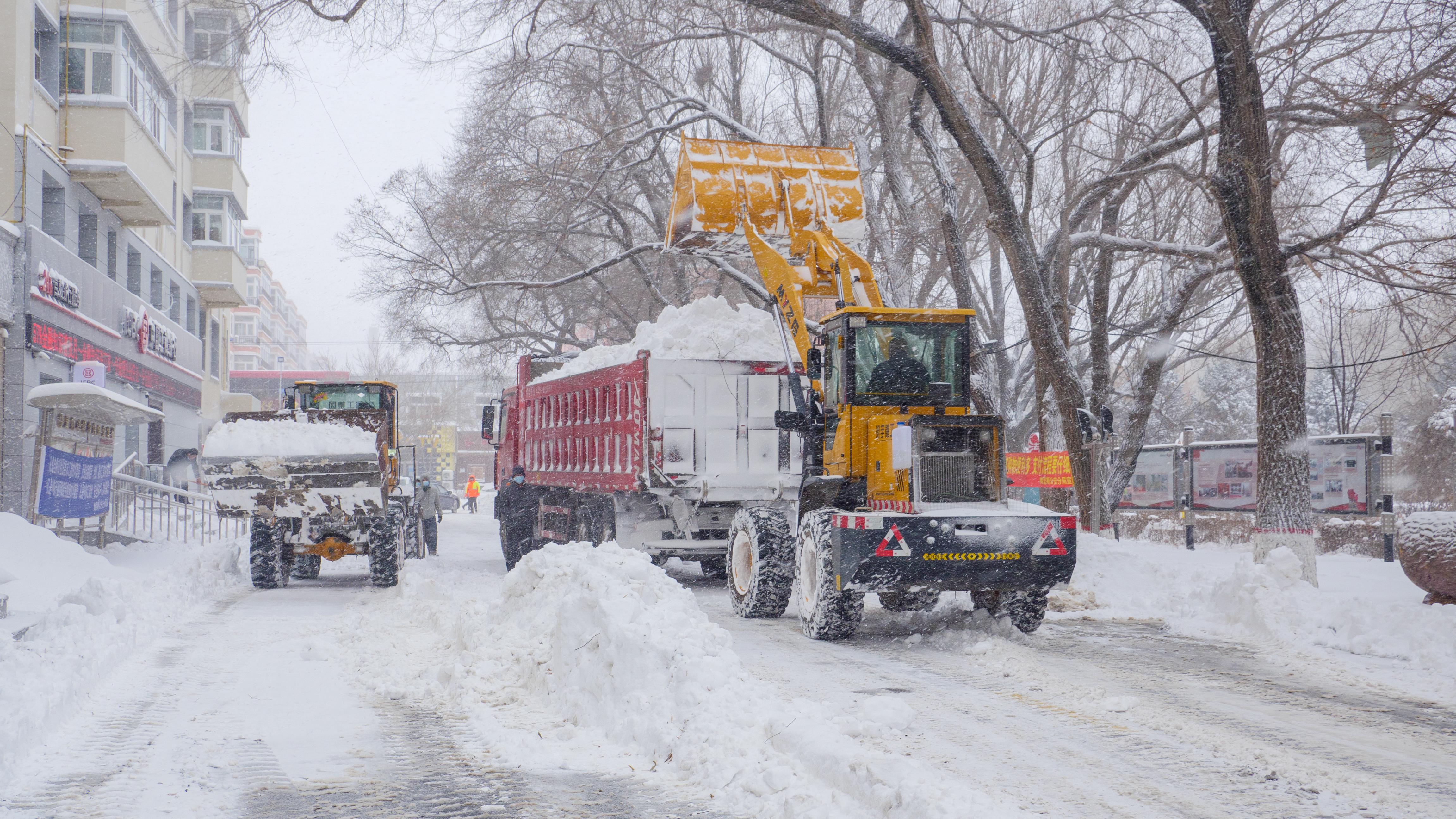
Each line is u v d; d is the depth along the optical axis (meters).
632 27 23.27
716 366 13.50
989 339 28.70
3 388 20.50
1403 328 15.65
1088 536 14.87
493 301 32.03
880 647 9.42
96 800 4.77
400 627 9.66
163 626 9.93
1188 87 20.83
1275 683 7.72
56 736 5.83
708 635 6.73
